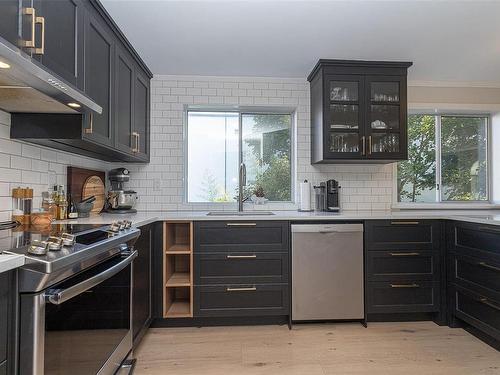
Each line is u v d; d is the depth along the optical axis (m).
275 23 2.19
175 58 2.72
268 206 3.16
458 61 2.83
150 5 1.96
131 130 2.49
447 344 2.17
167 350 2.08
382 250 2.48
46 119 1.68
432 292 2.51
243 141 3.29
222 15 2.08
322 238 2.45
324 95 2.77
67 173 2.24
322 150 2.79
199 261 2.41
